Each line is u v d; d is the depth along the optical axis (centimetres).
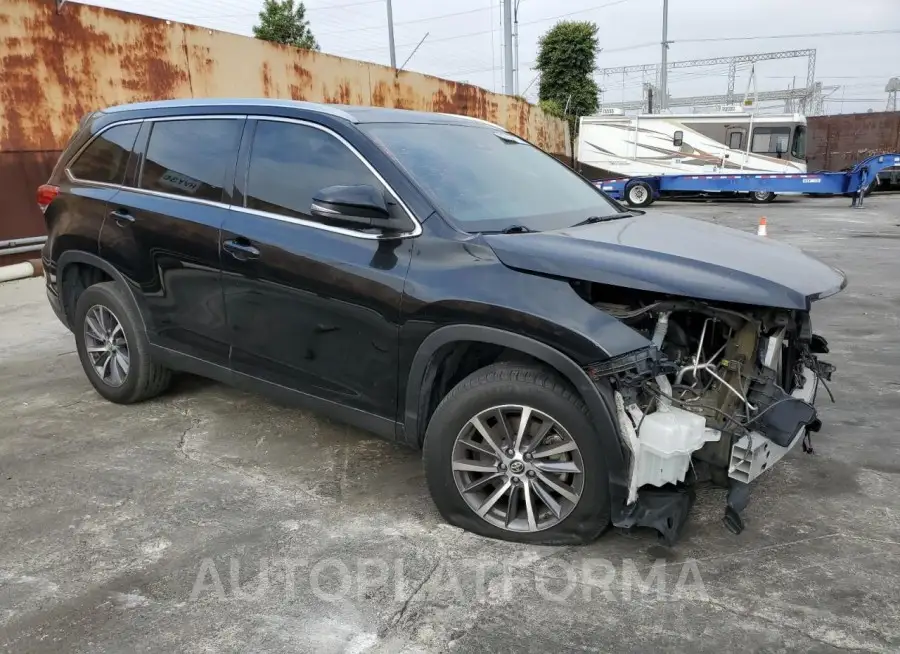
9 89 915
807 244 1218
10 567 281
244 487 347
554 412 272
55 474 361
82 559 287
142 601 260
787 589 263
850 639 237
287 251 331
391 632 243
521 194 352
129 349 425
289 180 345
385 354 308
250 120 367
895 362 537
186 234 374
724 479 292
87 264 443
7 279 901
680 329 297
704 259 280
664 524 273
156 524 313
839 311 705
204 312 377
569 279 270
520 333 269
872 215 1812
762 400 281
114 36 1032
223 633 242
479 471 295
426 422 311
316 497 337
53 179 468
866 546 291
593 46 3180
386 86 1686
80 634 242
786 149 2473
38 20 936
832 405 450
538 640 238
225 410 446
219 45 1202
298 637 240
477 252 287
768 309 283
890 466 363
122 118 431
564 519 283
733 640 237
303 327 334
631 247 286
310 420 431
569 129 3209
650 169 2680
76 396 476
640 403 269
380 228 307
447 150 356
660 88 4166
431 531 305
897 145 3316
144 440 402
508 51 2597
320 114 344
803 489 339
